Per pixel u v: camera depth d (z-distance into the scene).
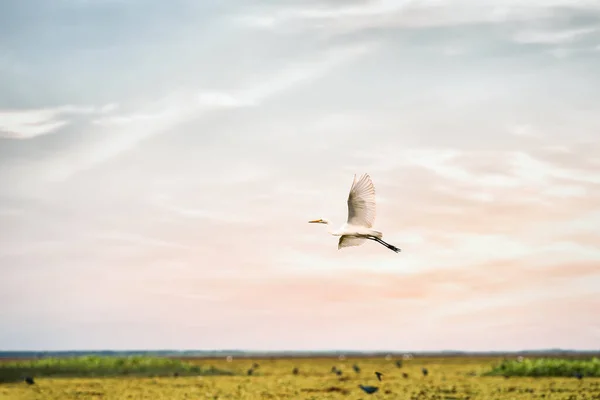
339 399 38.53
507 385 46.72
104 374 59.72
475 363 114.19
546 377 54.88
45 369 60.62
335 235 17.36
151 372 61.94
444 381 52.12
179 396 40.56
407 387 46.22
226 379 57.03
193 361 142.00
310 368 90.56
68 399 38.72
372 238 17.38
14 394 41.22
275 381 54.53
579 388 43.62
